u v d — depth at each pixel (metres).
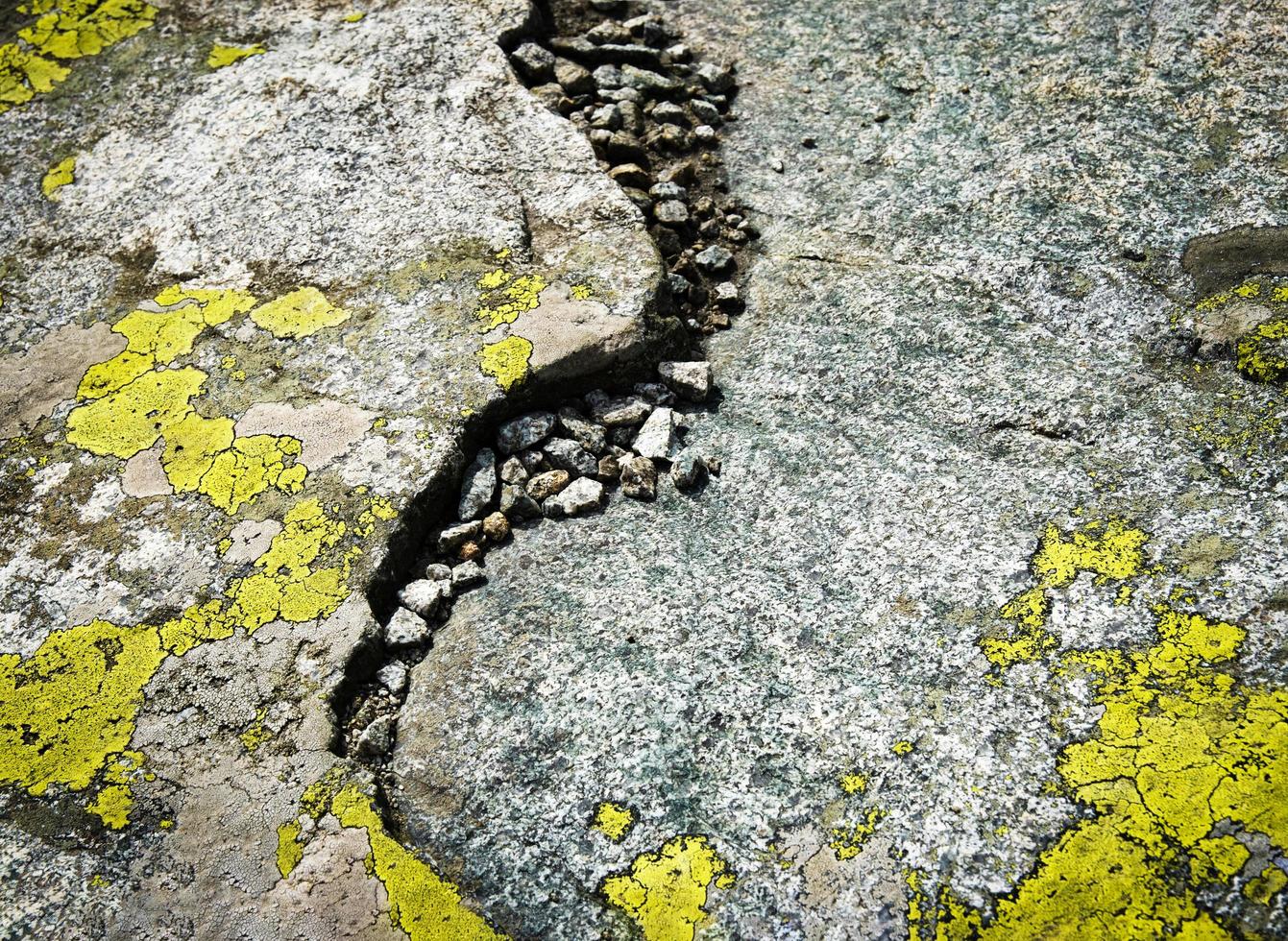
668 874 2.03
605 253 3.05
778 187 3.39
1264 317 2.57
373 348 2.93
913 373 2.78
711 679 2.29
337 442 2.74
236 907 2.08
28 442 2.89
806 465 2.68
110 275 3.27
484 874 2.09
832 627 2.34
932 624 2.29
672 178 3.41
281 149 3.46
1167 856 1.86
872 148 3.39
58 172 3.56
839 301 3.02
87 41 3.87
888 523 2.50
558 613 2.47
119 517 2.70
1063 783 1.99
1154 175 2.98
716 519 2.62
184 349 3.04
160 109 3.66
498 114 3.47
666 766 2.17
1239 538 2.24
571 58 3.83
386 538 2.55
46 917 2.10
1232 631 2.09
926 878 1.94
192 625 2.47
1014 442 2.58
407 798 2.22
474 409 2.75
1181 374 2.58
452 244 3.13
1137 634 2.15
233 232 3.29
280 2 3.93
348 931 2.04
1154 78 3.22
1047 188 3.06
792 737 2.17
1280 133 2.96
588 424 2.82
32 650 2.48
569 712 2.28
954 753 2.08
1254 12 3.24
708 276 3.21
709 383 2.88
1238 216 2.81
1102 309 2.75
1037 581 2.30
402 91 3.56
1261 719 1.96
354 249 3.18
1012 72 3.43
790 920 1.95
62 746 2.32
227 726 2.31
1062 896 1.87
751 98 3.70
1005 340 2.78
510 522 2.70
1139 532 2.31
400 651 2.47
